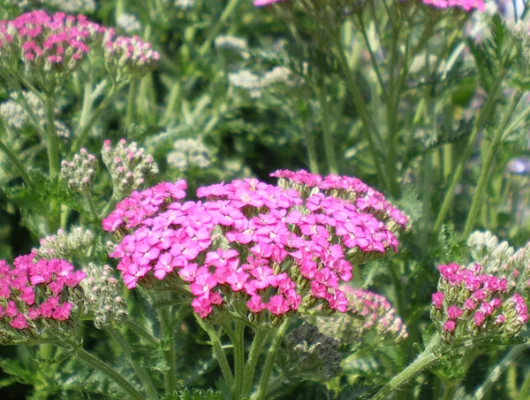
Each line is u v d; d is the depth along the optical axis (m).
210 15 0.85
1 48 0.54
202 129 0.75
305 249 0.46
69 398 0.53
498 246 0.51
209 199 0.48
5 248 0.61
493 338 0.47
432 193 0.62
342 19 0.58
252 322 0.45
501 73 0.57
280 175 0.49
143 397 0.49
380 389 0.51
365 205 0.49
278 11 0.60
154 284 0.46
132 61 0.56
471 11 0.58
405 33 0.60
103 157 0.53
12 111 0.60
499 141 0.57
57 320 0.46
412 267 0.56
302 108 0.63
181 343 0.51
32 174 0.52
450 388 0.50
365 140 0.71
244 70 0.74
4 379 0.58
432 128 0.61
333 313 0.46
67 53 0.54
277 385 0.49
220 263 0.45
